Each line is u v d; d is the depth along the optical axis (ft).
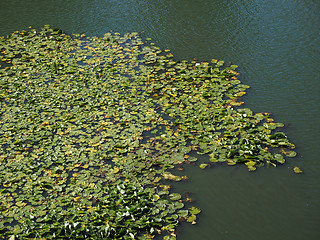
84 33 58.49
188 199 29.50
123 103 41.55
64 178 31.71
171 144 35.12
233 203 29.14
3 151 35.01
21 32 60.03
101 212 28.19
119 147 35.01
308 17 58.59
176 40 54.70
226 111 39.50
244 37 54.24
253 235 26.40
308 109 39.40
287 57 48.83
